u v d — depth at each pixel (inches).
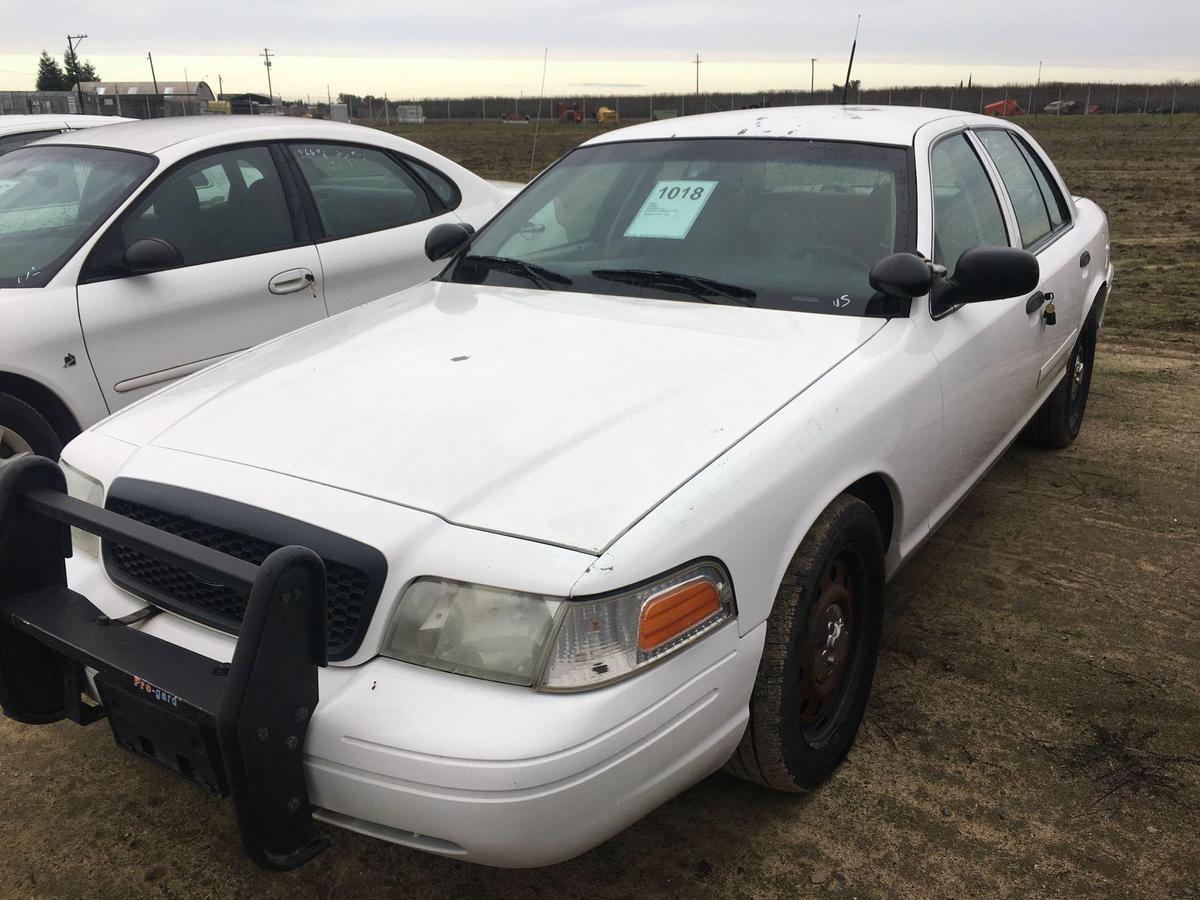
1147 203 642.8
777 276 115.2
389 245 195.0
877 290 109.0
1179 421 216.5
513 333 107.7
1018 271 108.1
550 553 70.8
